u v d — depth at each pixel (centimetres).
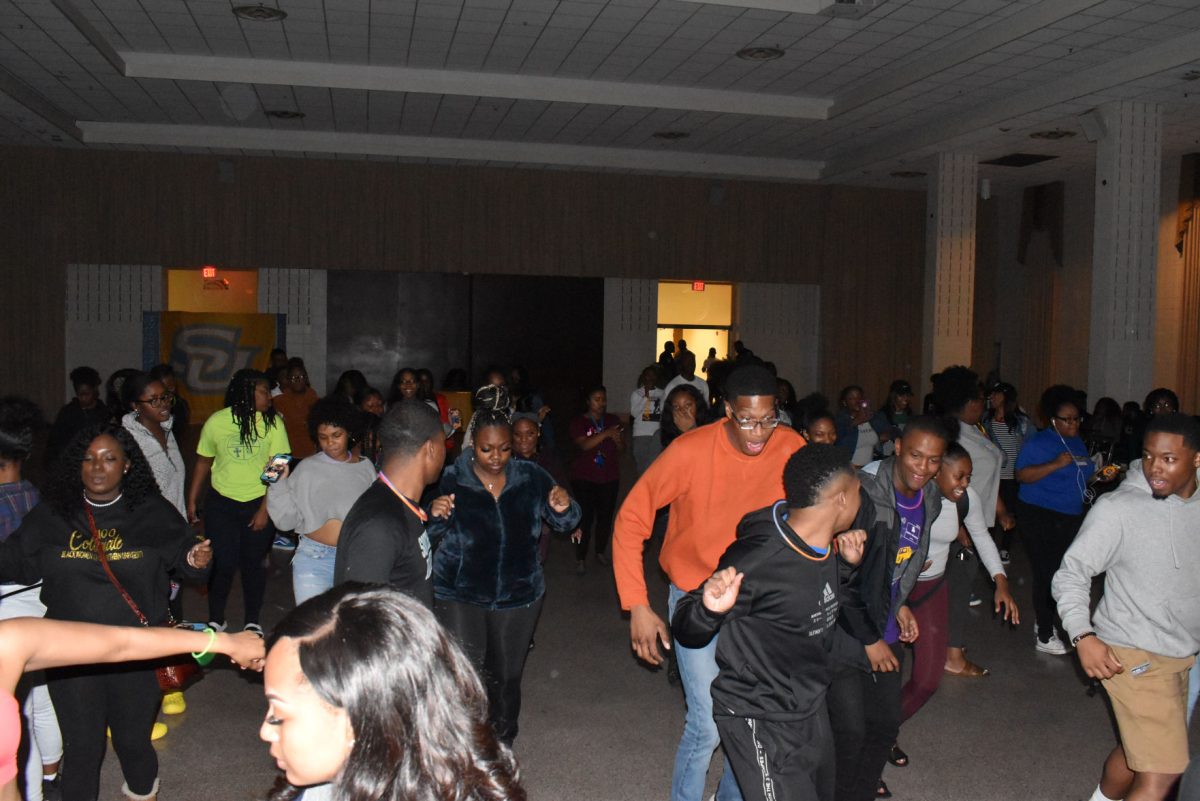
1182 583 346
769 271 1956
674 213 1909
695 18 1053
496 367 886
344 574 313
